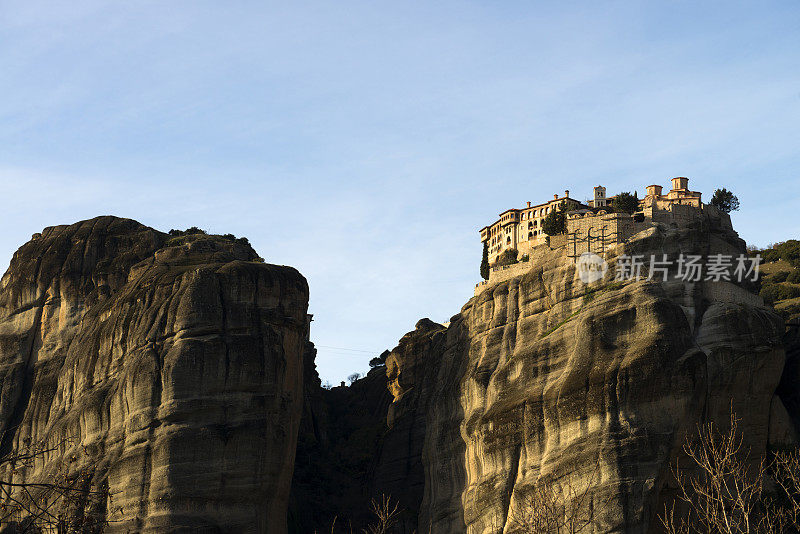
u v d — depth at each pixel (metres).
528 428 98.94
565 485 91.19
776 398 97.38
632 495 87.44
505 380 106.31
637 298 97.38
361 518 131.12
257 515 104.62
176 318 110.56
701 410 92.50
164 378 106.94
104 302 126.62
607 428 91.12
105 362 115.88
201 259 124.44
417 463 129.88
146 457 104.00
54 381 126.06
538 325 108.81
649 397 91.12
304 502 131.00
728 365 94.44
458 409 115.38
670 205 112.44
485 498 100.31
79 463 109.56
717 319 96.50
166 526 100.50
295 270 118.50
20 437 123.81
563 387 96.44
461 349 122.06
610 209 126.94
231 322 110.06
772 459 93.88
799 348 105.81
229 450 104.69
